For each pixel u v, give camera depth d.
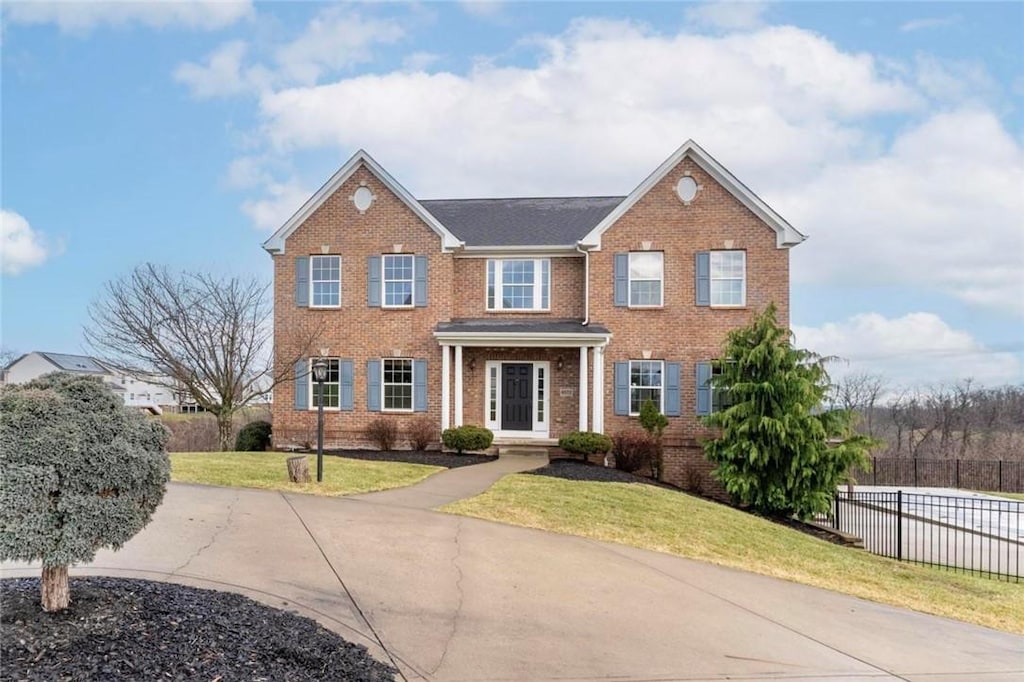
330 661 4.60
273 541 7.94
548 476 14.59
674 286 19.03
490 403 19.88
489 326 19.30
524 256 20.28
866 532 15.48
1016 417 36.34
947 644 6.32
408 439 19.45
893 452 37.09
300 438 19.81
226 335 21.28
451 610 6.09
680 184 19.17
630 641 5.62
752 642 5.83
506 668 4.89
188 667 4.08
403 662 4.89
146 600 5.16
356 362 19.88
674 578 7.80
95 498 4.51
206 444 31.69
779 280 18.73
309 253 20.11
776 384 14.91
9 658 3.87
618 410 19.05
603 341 18.39
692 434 18.67
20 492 4.20
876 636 6.37
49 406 4.52
